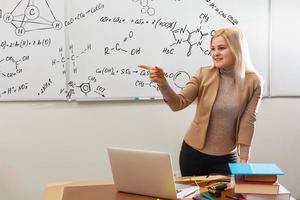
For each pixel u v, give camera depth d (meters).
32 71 2.60
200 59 2.77
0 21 2.55
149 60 2.71
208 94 2.11
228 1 2.77
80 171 2.74
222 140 2.13
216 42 2.04
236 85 2.06
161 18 2.70
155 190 1.52
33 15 2.57
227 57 2.03
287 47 2.88
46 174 2.71
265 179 1.47
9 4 2.54
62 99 2.65
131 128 2.76
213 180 1.76
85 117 2.71
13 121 2.64
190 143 2.21
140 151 1.50
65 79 2.63
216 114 2.10
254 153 2.92
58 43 2.60
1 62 2.57
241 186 1.48
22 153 2.67
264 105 2.90
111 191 1.62
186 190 1.60
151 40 2.70
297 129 2.96
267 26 2.84
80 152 2.73
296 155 2.97
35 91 2.62
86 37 2.63
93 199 1.52
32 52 2.59
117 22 2.66
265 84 2.87
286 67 2.89
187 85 2.17
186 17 2.73
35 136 2.67
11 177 2.68
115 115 2.74
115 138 2.75
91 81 2.66
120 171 1.56
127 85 2.70
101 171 2.76
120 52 2.67
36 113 2.65
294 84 2.92
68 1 2.59
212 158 2.16
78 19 2.61
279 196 1.46
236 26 2.80
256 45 2.84
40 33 2.59
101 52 2.65
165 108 2.78
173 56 2.73
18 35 2.57
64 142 2.70
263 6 2.82
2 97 2.59
